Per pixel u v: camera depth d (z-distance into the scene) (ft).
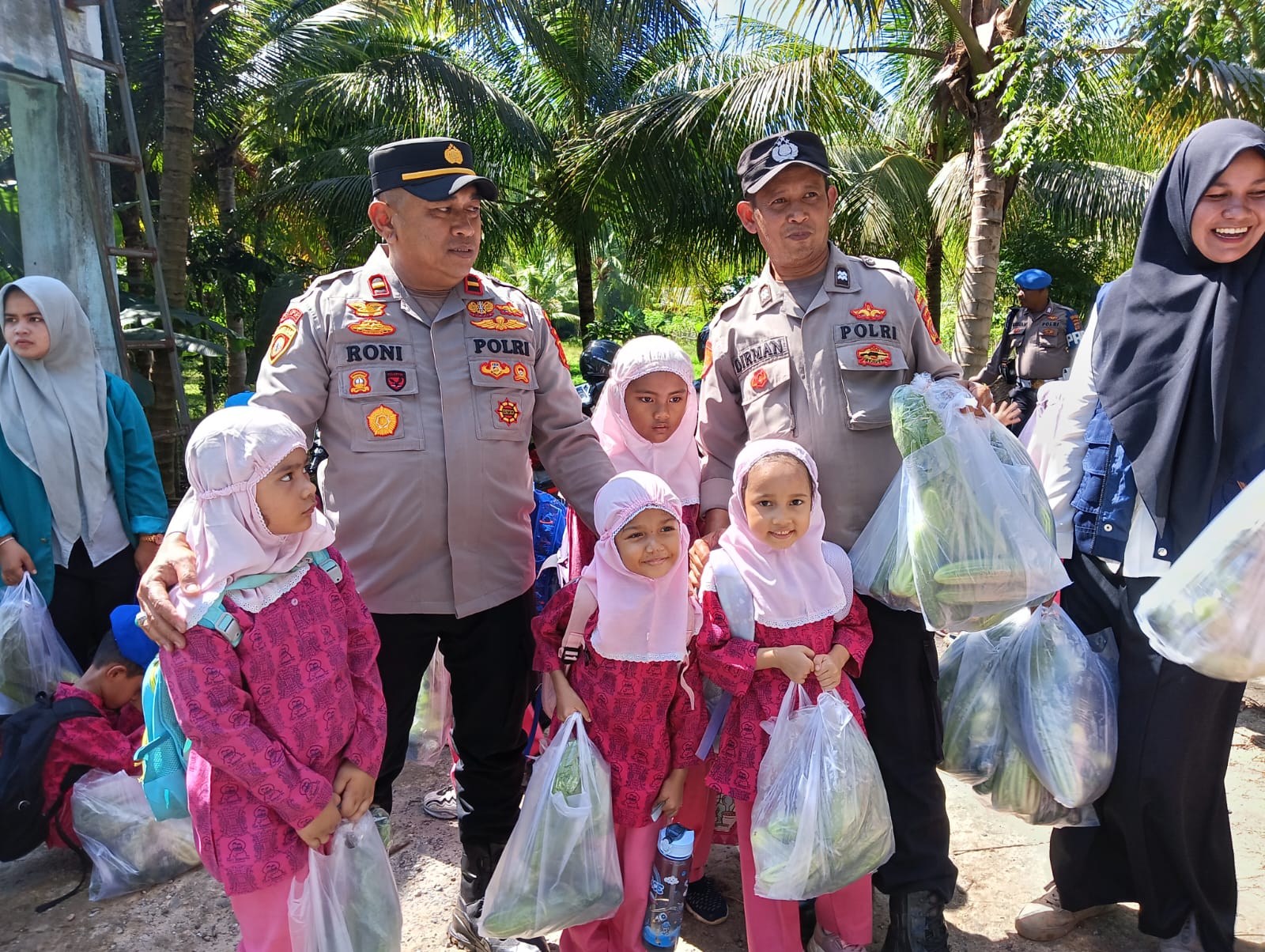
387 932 5.91
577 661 7.08
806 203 7.40
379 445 6.95
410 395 7.01
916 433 6.75
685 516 8.71
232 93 33.73
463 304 7.33
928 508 6.61
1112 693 7.09
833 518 7.57
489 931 6.60
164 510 11.12
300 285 31.24
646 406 8.54
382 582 7.11
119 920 8.38
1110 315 7.26
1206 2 15.65
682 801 7.19
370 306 7.09
